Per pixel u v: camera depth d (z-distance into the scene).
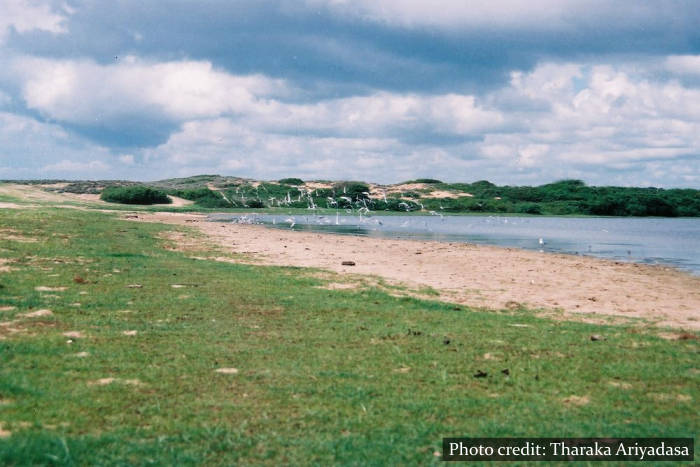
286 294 15.28
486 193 180.88
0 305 12.09
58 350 8.97
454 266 25.55
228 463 5.46
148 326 10.91
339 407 7.02
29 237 26.59
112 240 28.94
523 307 15.08
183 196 140.62
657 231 75.69
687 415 6.95
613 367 8.91
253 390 7.53
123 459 5.46
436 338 10.71
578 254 37.16
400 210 149.12
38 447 5.54
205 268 20.20
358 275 20.64
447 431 6.37
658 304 16.53
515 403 7.30
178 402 7.02
